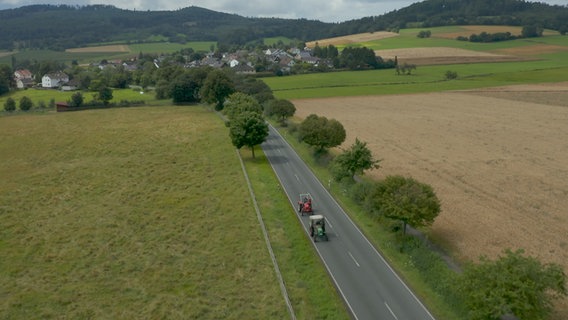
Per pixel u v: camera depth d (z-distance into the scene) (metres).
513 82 188.75
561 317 35.22
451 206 58.72
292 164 81.56
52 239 53.09
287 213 59.00
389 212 47.81
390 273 44.00
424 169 75.38
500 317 35.12
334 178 69.94
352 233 53.03
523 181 68.31
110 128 117.25
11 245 51.81
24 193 69.06
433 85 189.12
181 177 74.69
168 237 52.84
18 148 98.94
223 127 114.94
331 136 78.69
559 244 47.62
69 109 151.50
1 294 41.78
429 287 41.03
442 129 108.19
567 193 62.75
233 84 144.62
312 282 42.62
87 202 64.81
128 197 66.06
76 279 44.25
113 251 49.88
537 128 107.06
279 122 120.06
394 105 147.00
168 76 192.38
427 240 49.00
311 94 173.25
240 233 53.03
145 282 43.34
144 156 88.81
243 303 39.44
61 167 82.75
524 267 32.84
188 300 40.09
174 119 128.25
